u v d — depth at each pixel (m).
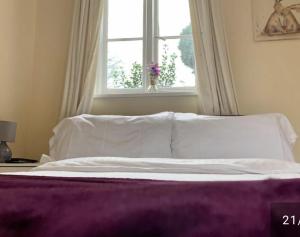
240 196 0.73
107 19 3.11
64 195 0.76
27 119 3.03
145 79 2.97
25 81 3.02
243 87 2.71
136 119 2.50
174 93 2.80
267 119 2.35
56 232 0.71
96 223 0.71
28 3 3.09
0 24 2.72
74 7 3.00
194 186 0.74
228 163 1.59
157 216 0.71
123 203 0.73
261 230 0.70
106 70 3.06
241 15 2.78
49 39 3.12
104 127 2.49
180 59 2.95
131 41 3.05
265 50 2.71
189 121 2.41
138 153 2.34
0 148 2.42
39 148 2.98
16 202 0.76
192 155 2.28
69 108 2.85
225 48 2.68
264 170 1.56
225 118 2.39
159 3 3.05
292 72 2.64
